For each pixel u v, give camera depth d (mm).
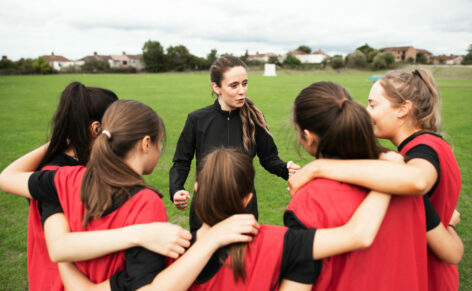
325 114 1110
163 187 4859
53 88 25344
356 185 1074
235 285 1026
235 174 1084
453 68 55438
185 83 33438
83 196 1104
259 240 1031
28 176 1269
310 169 1168
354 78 46469
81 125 1448
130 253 1014
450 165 1226
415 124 1439
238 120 2416
